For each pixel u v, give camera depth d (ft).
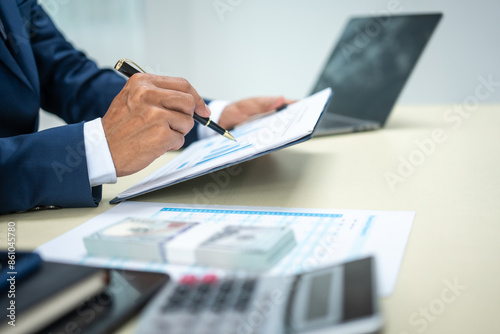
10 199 1.88
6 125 2.63
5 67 2.59
